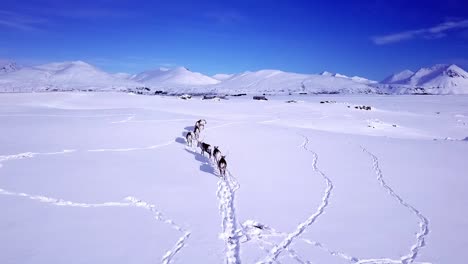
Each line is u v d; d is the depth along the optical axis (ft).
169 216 40.22
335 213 42.63
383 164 66.18
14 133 81.35
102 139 78.95
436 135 149.69
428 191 51.42
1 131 83.25
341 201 46.60
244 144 81.25
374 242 35.58
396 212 43.39
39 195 43.88
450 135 151.12
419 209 44.55
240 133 95.55
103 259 30.50
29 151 64.59
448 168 64.28
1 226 35.32
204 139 84.84
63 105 186.60
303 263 31.42
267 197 47.50
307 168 62.13
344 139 92.73
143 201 44.16
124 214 40.09
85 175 52.70
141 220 38.83
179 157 67.31
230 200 46.52
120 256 31.19
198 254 32.30
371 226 39.27
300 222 39.93
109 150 69.46
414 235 37.37
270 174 58.08
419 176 58.80
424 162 68.49
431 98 476.95
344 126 153.17
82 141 75.92
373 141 91.04
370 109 234.38
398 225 39.70
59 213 39.24
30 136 78.64
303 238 36.17
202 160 66.13
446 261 32.32
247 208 43.52
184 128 98.73
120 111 137.28
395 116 205.05
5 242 32.32
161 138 83.56
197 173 57.57
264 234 36.88
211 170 59.77
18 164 56.34
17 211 38.99
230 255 32.65
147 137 83.76
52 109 143.02
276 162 65.87
